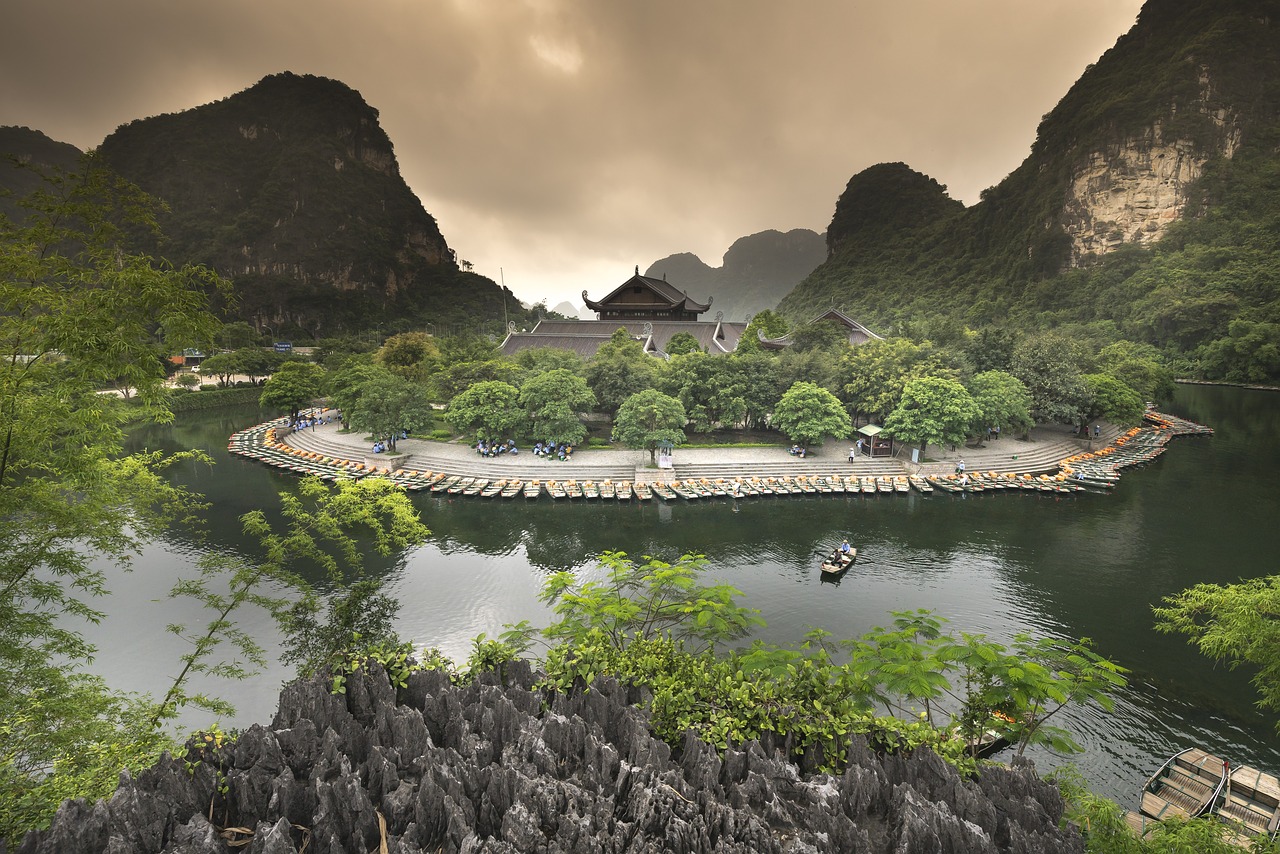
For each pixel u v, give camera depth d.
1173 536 48.16
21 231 15.76
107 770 12.95
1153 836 14.73
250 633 31.81
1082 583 39.91
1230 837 15.87
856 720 13.62
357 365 85.12
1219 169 196.38
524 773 11.64
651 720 13.66
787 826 10.77
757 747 12.30
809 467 64.75
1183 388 135.25
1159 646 32.41
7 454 15.88
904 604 36.75
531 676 15.88
